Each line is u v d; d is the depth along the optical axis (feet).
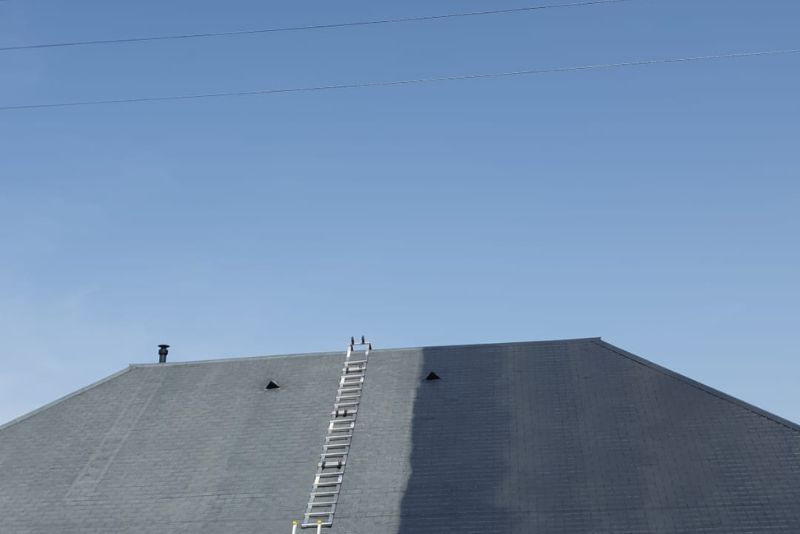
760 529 90.99
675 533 92.43
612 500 97.50
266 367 129.59
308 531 99.76
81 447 118.11
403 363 125.18
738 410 106.22
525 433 108.78
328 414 117.19
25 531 104.68
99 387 131.03
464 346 126.82
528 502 98.94
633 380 114.83
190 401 124.47
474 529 96.68
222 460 111.96
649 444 104.12
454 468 105.09
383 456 108.58
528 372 119.44
